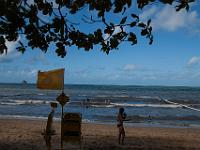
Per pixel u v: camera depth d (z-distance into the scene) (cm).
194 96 9256
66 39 529
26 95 8131
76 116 1423
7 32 479
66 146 1539
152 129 2453
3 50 491
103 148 1558
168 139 1933
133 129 2406
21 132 2052
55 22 502
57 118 3167
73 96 7950
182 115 3834
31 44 508
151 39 518
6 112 3831
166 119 3394
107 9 516
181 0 494
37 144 1614
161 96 8950
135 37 541
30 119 3038
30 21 487
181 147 1700
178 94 10700
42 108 4428
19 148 1511
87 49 543
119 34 540
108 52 547
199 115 3847
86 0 520
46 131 1346
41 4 496
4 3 469
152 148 1627
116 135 1989
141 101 6481
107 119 3275
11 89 12950
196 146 1744
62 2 514
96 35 539
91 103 5488
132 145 1675
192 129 2536
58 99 1388
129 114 3866
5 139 1756
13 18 470
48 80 1335
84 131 2150
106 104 5350
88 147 1558
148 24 514
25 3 487
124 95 9044
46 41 511
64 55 538
